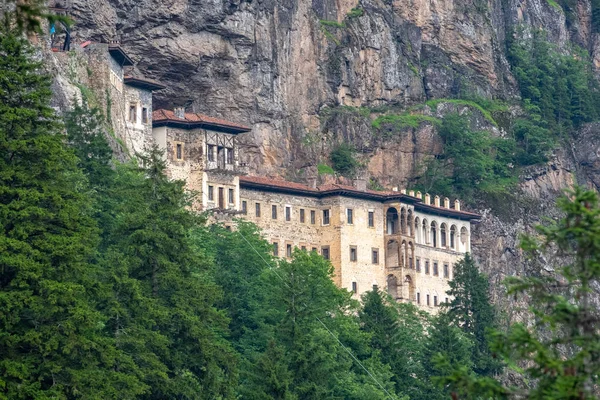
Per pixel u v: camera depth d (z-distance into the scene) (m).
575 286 122.50
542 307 122.75
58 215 193.12
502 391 118.50
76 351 187.88
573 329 118.75
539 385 118.19
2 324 183.50
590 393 114.50
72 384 185.12
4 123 193.00
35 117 195.62
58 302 186.88
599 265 118.31
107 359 194.50
